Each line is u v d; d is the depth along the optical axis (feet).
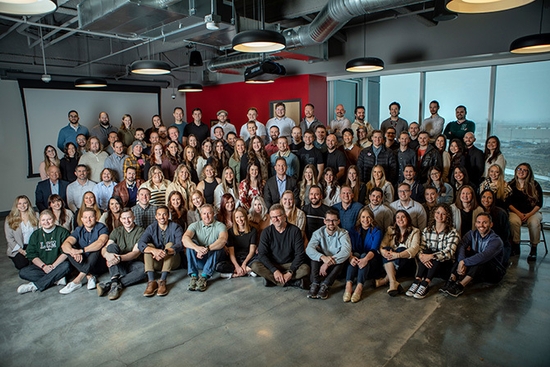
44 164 18.03
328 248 12.60
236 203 15.28
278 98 26.21
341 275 13.66
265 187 15.34
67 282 13.60
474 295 11.92
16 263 13.99
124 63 28.04
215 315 11.09
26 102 23.91
